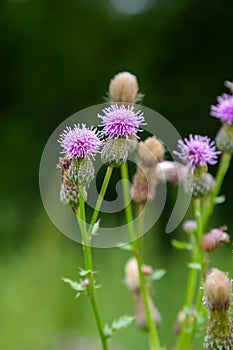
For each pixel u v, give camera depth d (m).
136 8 19.34
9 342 8.12
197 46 18.34
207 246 3.93
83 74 19.19
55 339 8.08
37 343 8.12
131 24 19.16
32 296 8.61
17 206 14.34
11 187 17.06
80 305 8.42
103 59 19.23
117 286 8.60
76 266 9.09
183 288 8.70
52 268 8.91
